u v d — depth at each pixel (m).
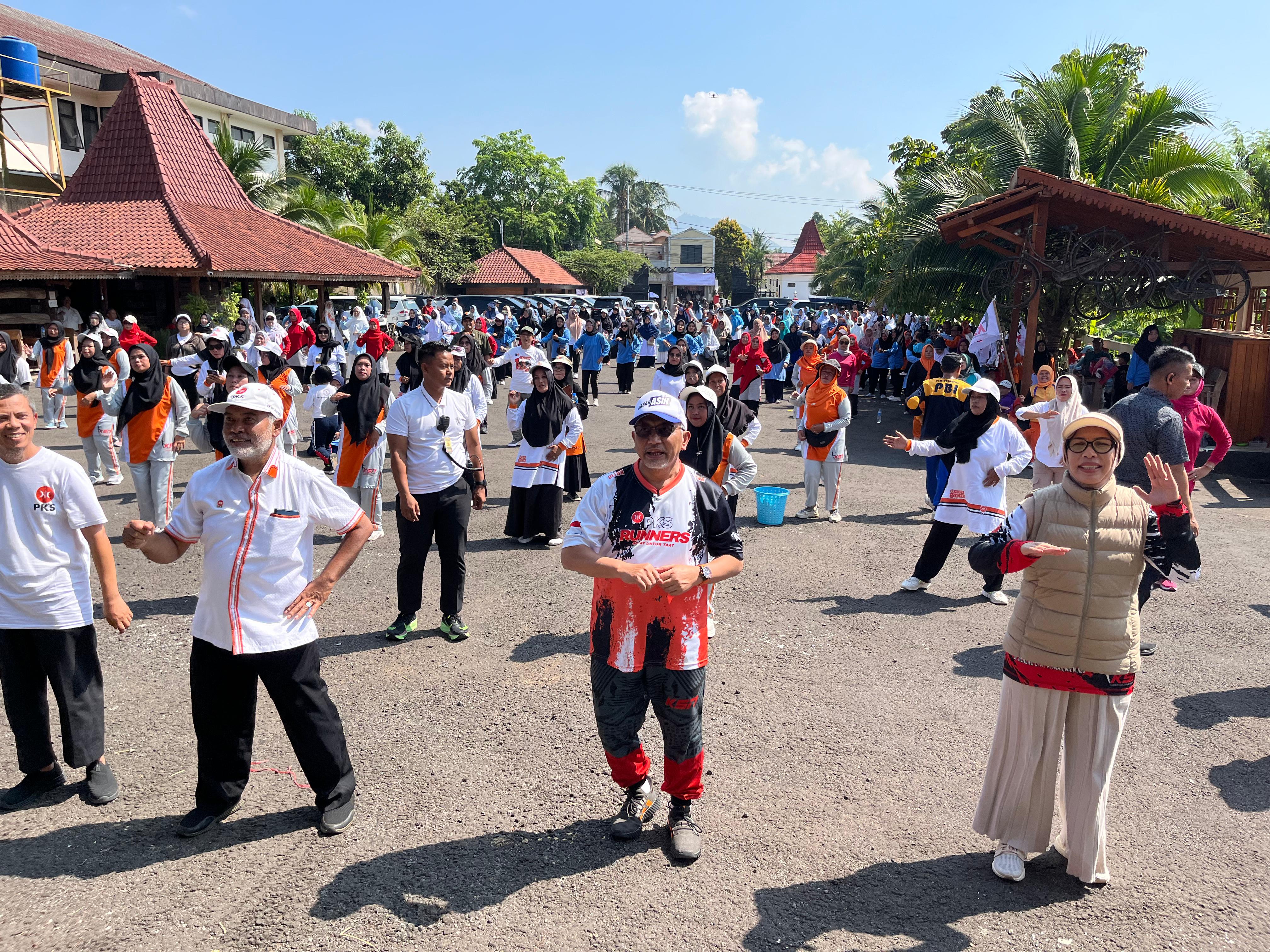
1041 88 19.38
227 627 3.47
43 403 13.94
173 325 21.97
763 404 19.78
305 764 3.66
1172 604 6.68
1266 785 4.16
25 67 22.67
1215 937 3.13
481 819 3.82
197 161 24.89
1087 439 3.16
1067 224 15.13
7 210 24.03
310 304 32.16
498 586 6.97
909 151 23.48
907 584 6.95
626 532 3.44
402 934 3.10
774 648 5.80
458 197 69.88
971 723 4.76
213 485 3.47
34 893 3.28
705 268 92.50
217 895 3.29
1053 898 3.34
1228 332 15.71
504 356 13.39
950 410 8.97
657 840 3.69
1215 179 18.48
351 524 3.69
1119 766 4.33
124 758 4.29
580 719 4.75
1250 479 11.58
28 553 3.69
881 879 3.44
